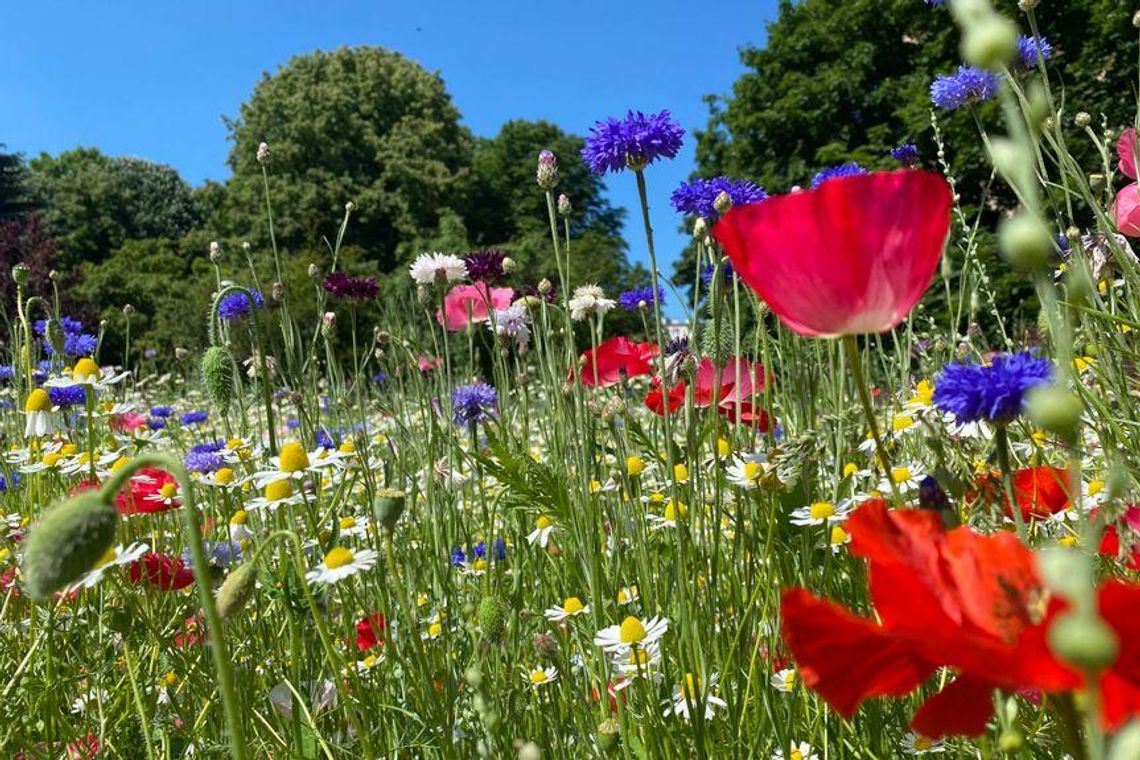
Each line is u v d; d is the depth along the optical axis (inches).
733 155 898.7
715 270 92.0
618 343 131.1
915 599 30.6
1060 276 93.0
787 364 121.6
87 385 102.2
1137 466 67.7
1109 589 26.5
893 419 93.6
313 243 1406.3
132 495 103.2
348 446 114.3
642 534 93.3
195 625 94.0
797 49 853.2
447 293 174.2
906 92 756.0
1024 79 103.8
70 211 1999.3
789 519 84.5
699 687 74.4
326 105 1502.2
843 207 39.4
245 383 201.0
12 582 98.3
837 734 72.5
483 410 146.6
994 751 48.1
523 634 98.6
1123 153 90.0
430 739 80.4
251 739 84.0
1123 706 25.7
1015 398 51.5
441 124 1574.8
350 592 96.4
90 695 90.5
